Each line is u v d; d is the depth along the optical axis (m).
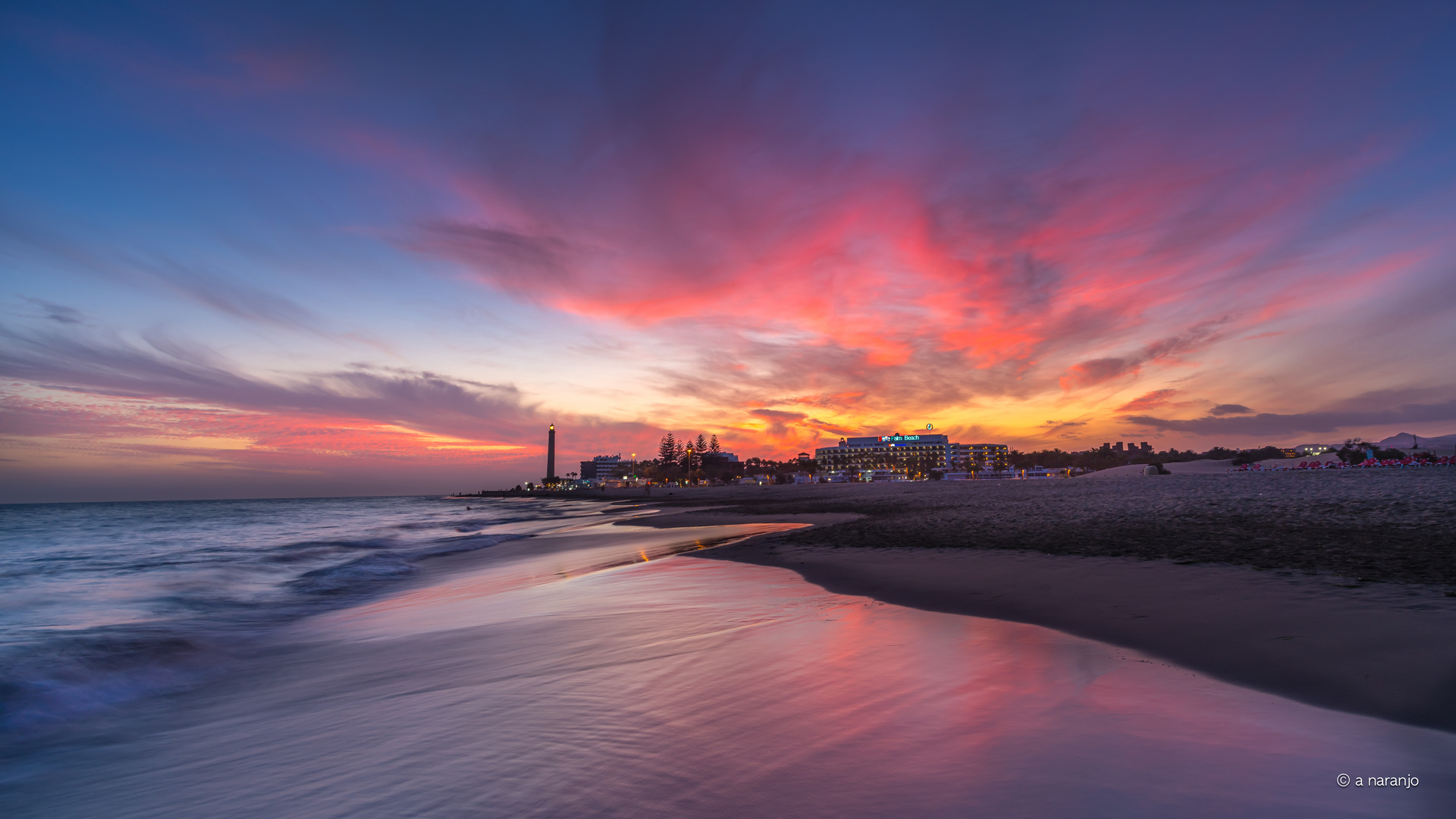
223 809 3.58
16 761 4.68
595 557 17.94
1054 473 154.62
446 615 9.80
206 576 16.28
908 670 5.16
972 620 6.94
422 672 6.29
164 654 7.97
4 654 7.77
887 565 11.62
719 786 3.30
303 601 12.62
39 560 21.05
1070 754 3.46
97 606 12.11
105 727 5.45
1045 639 5.97
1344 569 7.98
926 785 3.17
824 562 12.80
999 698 4.40
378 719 4.90
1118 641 5.75
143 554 22.67
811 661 5.55
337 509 109.06
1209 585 7.69
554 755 3.86
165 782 4.11
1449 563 7.88
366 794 3.55
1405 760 3.22
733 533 24.66
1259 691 4.32
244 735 4.92
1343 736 3.54
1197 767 3.24
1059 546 12.27
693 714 4.40
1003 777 3.21
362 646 7.96
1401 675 4.33
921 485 97.75
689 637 6.80
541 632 7.73
